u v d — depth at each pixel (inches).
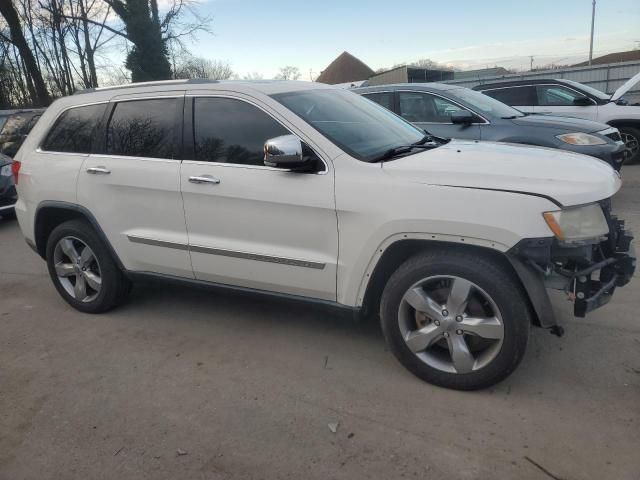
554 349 144.2
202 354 153.4
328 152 134.7
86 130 174.9
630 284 183.8
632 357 138.6
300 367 143.3
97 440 117.7
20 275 236.7
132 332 169.9
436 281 125.3
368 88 320.2
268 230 142.3
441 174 123.2
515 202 114.3
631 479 98.3
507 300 117.3
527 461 104.3
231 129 148.5
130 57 1107.9
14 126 482.9
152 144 160.7
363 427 117.1
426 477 101.9
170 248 159.6
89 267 182.5
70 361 153.5
